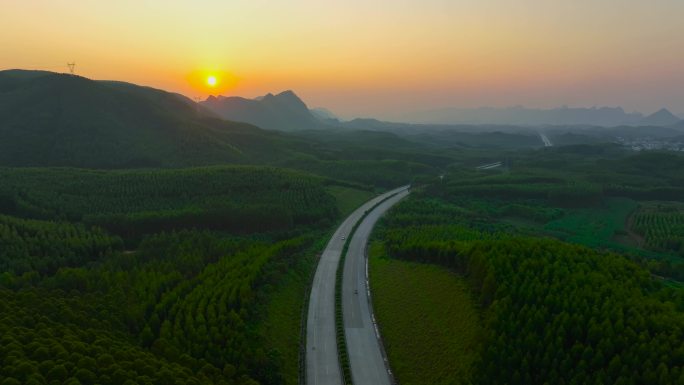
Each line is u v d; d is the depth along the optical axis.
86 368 63.03
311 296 113.06
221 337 82.38
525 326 74.75
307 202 192.75
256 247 131.50
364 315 102.88
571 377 66.31
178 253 126.88
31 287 95.12
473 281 97.56
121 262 122.06
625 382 62.69
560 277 88.19
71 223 156.38
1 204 168.50
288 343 89.56
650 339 69.12
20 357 62.28
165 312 91.88
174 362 74.12
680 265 138.38
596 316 74.62
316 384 77.56
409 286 109.88
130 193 184.50
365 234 170.25
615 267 95.44
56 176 197.12
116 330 83.00
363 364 83.50
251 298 98.00
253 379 76.31
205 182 199.00
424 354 83.44
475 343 77.06
